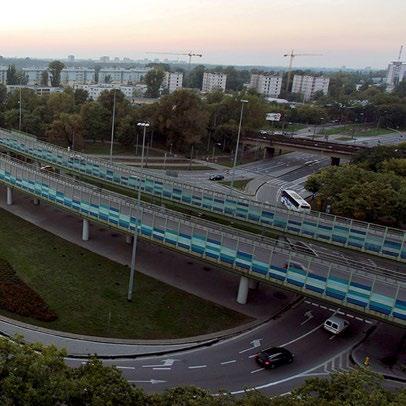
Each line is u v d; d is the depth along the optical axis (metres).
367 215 70.44
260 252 44.94
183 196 67.94
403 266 60.47
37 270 50.97
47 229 62.44
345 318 45.72
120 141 129.12
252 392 23.83
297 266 42.34
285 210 61.06
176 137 131.38
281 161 135.62
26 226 62.94
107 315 43.22
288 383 35.47
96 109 131.00
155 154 129.50
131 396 21.84
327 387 23.81
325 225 57.78
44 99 145.88
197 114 128.75
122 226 53.09
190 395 22.31
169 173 100.75
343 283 39.81
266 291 50.06
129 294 45.81
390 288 39.28
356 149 121.31
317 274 41.12
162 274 52.00
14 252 55.03
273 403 21.78
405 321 37.53
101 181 78.69
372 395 21.73
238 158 133.62
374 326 44.84
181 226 48.59
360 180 76.56
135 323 42.38
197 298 47.38
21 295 44.69
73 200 58.00
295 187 103.19
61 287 47.72
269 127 185.00
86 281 49.31
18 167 65.44
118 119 131.75
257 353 39.03
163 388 33.78
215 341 40.53
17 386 20.11
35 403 20.06
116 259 54.81
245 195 92.62
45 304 43.81
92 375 22.50
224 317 44.34
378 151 101.50
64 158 85.06
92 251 56.50
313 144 128.25
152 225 50.19
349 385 23.42
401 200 69.06
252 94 168.50
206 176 108.00
